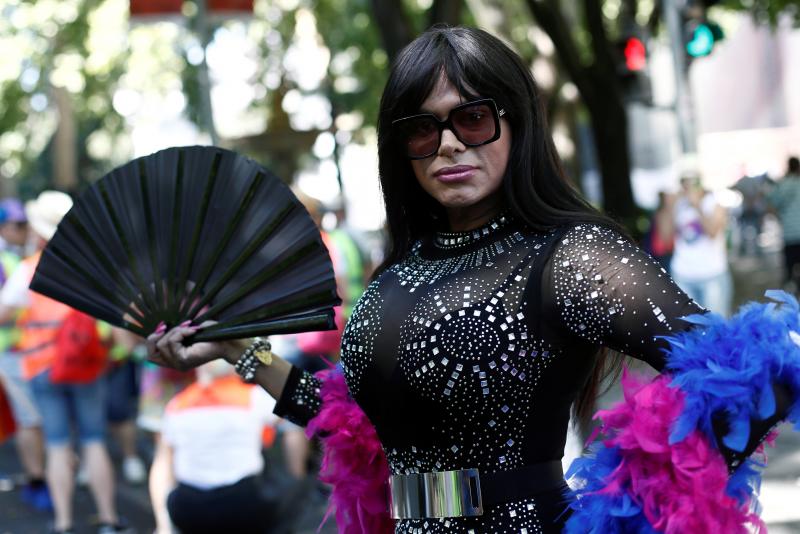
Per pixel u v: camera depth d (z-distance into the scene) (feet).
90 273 11.20
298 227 10.77
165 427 22.68
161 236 11.07
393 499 10.48
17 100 96.48
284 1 99.30
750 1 69.67
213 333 10.98
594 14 65.92
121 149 125.49
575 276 9.71
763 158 167.53
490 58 10.30
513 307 9.87
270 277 10.84
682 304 9.41
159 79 100.42
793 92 164.96
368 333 10.43
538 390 9.85
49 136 108.68
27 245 38.32
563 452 10.20
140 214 11.08
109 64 92.02
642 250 9.78
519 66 10.44
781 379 9.04
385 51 53.26
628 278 9.53
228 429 21.84
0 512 35.45
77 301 11.28
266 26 100.01
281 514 18.02
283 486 18.19
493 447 9.89
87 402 30.17
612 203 67.51
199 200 10.95
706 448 9.00
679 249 42.78
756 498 9.49
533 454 9.95
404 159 11.03
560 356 9.85
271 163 63.36
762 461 9.61
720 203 42.55
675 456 8.99
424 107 10.41
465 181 10.27
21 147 110.63
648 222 67.00
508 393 9.80
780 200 65.21
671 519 8.96
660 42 87.56
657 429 9.13
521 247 10.15
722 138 170.71
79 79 88.74
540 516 9.87
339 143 97.91
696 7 48.32
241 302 10.96
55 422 30.14
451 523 10.01
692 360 9.09
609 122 67.10
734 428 8.94
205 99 43.91
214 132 43.83
